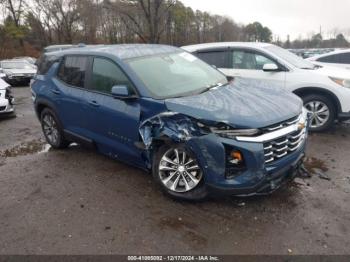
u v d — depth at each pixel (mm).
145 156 4172
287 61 6594
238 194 3391
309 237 3170
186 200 3809
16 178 4816
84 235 3373
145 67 4379
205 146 3391
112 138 4547
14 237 3414
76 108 4996
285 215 3521
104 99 4512
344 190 4008
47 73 5754
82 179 4637
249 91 4195
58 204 4004
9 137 7035
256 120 3318
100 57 4707
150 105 3908
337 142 5746
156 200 3951
